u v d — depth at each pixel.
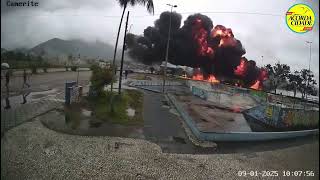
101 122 13.66
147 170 8.44
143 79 50.69
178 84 47.78
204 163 9.64
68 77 35.94
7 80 18.59
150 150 10.38
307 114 20.69
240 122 18.47
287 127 18.88
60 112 14.67
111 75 20.89
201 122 16.69
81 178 7.42
